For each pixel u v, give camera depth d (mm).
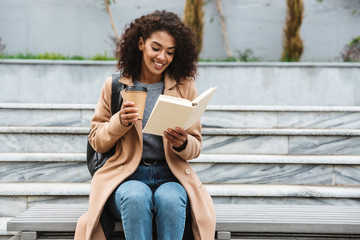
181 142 1877
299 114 3855
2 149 3410
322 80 5086
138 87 1777
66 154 3291
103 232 1956
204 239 1918
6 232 2633
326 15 6344
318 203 2963
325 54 6348
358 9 6316
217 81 5086
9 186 2977
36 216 2098
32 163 3152
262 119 3842
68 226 1999
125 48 2074
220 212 2219
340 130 3568
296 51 6008
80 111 3770
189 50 2059
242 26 6461
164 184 1938
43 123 3770
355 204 2951
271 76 5086
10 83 4918
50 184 3088
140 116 1786
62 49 6301
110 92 2080
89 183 3156
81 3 6309
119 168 1997
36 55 6238
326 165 3215
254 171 3225
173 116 1718
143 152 2053
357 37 6266
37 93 4949
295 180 3225
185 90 2137
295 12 5961
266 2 6438
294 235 2129
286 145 3502
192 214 1948
